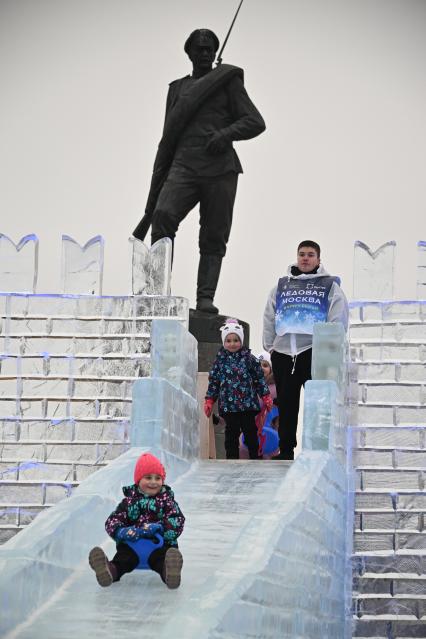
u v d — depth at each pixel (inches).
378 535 523.8
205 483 471.8
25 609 301.0
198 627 256.5
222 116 665.0
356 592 515.2
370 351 547.8
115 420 569.3
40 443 568.1
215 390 554.6
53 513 346.0
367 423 539.2
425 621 510.9
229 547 374.9
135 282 583.5
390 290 551.8
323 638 414.9
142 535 328.8
